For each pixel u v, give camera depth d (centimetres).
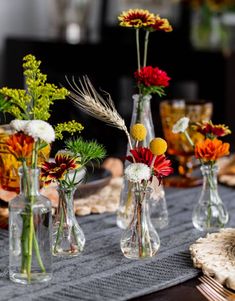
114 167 212
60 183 140
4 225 161
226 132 161
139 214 140
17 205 125
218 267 129
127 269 134
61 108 369
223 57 444
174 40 446
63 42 414
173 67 445
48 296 120
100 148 140
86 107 147
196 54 444
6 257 141
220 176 205
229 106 447
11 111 131
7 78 427
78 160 141
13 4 447
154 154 135
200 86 451
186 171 207
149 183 139
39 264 126
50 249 128
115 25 450
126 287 124
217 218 160
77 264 137
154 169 136
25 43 413
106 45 425
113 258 141
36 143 125
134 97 159
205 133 162
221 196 191
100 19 450
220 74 447
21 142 120
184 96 460
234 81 446
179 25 452
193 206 182
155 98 438
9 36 441
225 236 148
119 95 443
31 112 128
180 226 165
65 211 142
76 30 436
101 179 182
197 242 144
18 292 122
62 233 142
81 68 421
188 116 201
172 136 203
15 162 165
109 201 181
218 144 156
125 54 431
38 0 458
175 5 455
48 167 135
